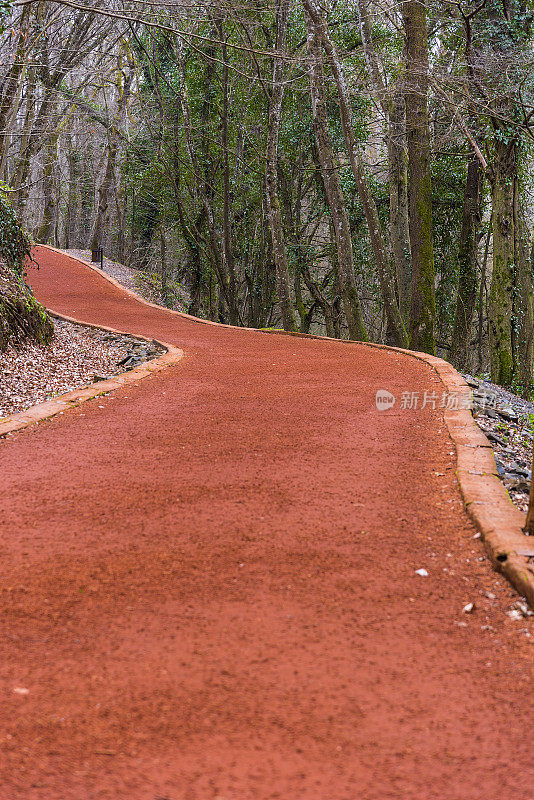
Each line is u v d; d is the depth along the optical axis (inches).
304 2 776.9
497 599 148.4
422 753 99.4
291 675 118.0
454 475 232.7
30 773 94.6
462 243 978.7
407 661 123.3
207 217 1225.4
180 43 1128.2
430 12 850.1
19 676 117.6
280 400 361.7
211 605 142.7
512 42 741.9
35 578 155.5
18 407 385.7
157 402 360.2
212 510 199.6
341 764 96.8
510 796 91.3
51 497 211.6
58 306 912.3
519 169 901.8
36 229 1913.1
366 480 228.1
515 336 871.7
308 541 176.9
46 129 1373.0
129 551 170.6
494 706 110.7
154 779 93.6
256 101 1155.9
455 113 776.9
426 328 694.5
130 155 1512.1
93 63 1568.7
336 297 1259.8
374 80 783.7
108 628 133.4
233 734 102.7
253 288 1355.8
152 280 1402.6
